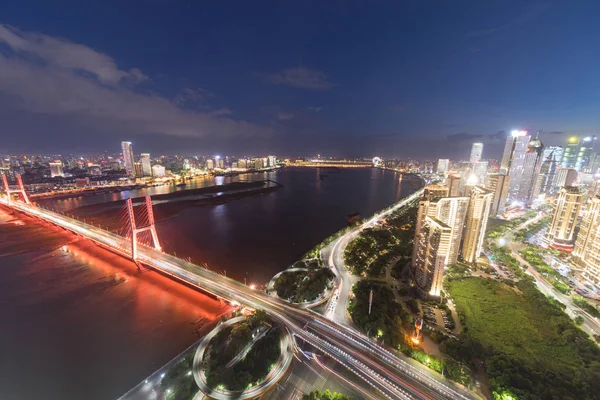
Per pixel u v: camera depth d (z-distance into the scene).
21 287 165.50
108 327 130.88
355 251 199.50
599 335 120.88
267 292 146.00
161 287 164.25
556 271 177.00
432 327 122.69
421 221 161.38
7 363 111.25
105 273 181.38
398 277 166.12
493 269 177.75
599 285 161.25
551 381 92.06
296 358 103.06
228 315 134.88
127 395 91.81
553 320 124.25
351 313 126.75
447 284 155.88
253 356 100.25
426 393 89.19
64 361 111.94
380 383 92.25
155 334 126.06
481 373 98.25
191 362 101.31
